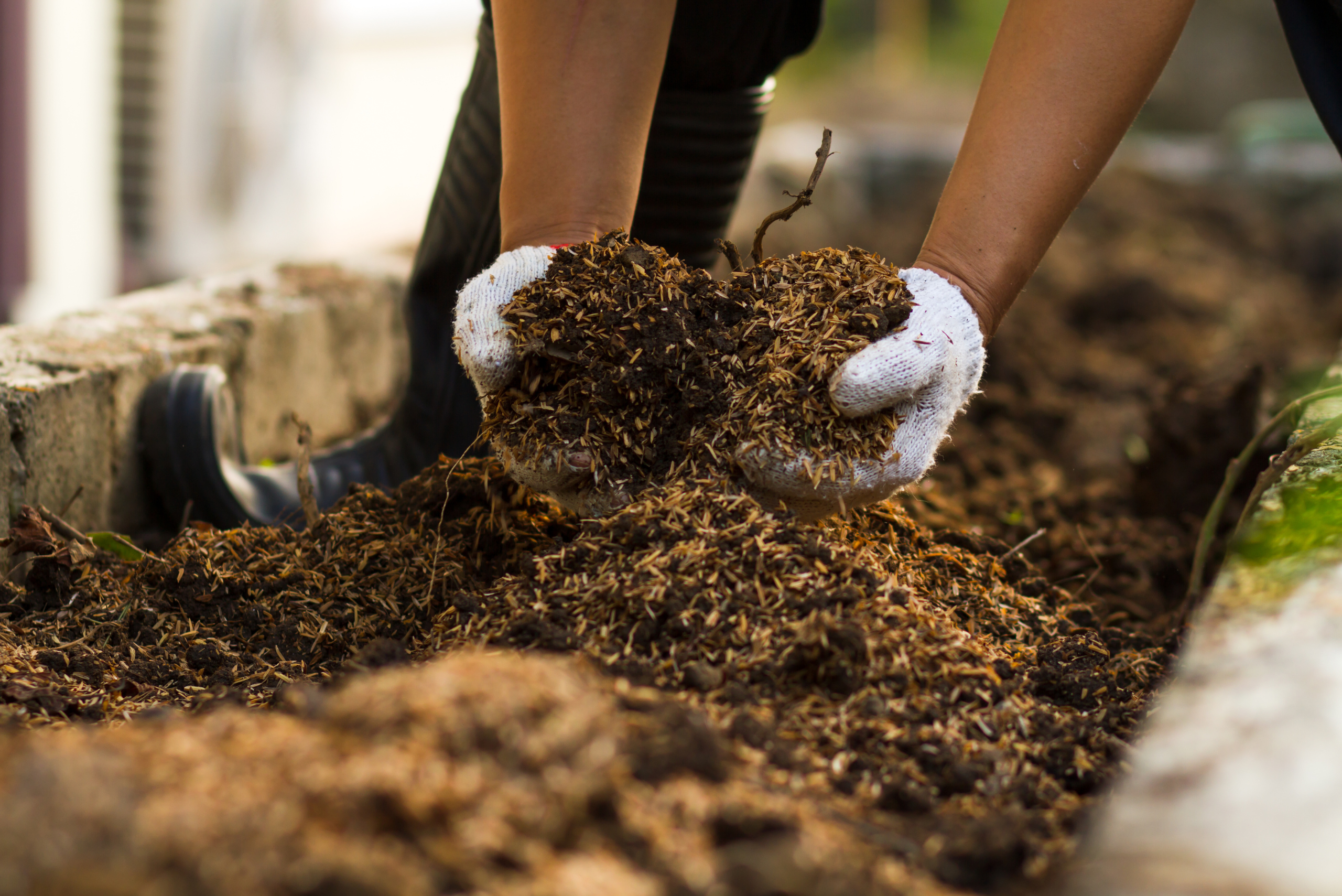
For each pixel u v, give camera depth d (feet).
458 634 5.02
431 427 6.64
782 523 5.02
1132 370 11.21
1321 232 17.78
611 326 5.13
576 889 4.16
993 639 5.28
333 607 5.39
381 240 19.97
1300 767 4.24
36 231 11.38
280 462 7.50
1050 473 7.98
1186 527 6.88
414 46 22.34
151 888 4.05
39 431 5.94
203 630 5.38
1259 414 6.95
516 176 5.33
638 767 4.38
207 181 16.20
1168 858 4.16
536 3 5.32
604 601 4.93
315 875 4.10
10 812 4.11
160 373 6.55
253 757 4.27
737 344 5.18
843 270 5.22
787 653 4.82
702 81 6.26
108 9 12.50
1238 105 35.14
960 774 4.65
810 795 4.57
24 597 5.53
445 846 4.17
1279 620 4.55
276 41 17.76
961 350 5.15
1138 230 17.75
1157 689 5.12
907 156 19.69
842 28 47.47
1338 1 5.73
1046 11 5.20
